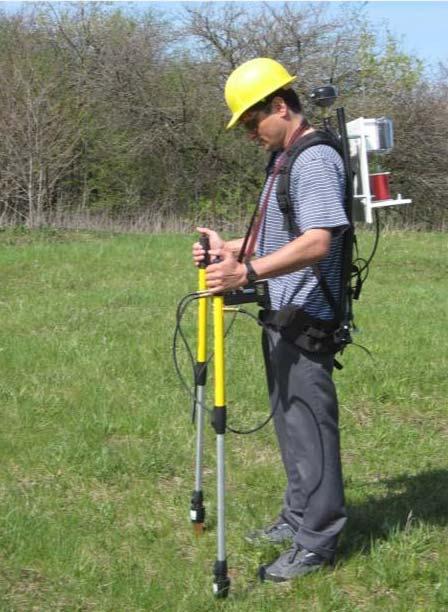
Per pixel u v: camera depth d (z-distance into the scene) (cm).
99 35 2319
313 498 406
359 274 418
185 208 2267
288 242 389
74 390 671
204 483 522
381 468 552
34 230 1683
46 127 1906
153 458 547
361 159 404
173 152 2267
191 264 1285
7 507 481
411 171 2242
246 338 842
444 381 728
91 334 843
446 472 545
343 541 443
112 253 1355
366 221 407
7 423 608
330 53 2262
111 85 2233
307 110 2184
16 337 827
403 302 1078
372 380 712
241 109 385
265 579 410
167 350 791
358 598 399
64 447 560
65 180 2102
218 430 382
